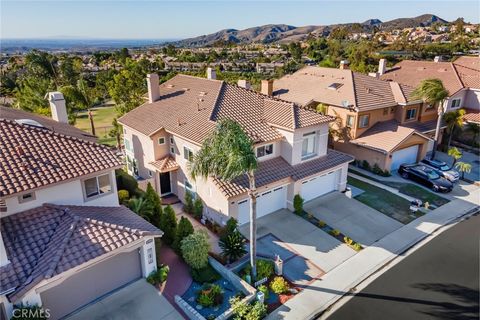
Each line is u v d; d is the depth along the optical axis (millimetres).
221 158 15211
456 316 16156
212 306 16141
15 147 16984
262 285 17719
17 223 15562
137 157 29906
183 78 34656
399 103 36062
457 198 28344
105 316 15391
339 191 28734
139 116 30266
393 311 16469
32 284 13125
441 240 22375
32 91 41781
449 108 42562
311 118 25734
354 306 16766
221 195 22000
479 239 22469
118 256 16516
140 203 21312
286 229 23188
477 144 39938
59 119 26562
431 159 35312
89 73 85938
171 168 26406
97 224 16031
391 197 28219
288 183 24844
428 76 45625
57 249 14461
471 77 44969
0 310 13500
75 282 15336
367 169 33750
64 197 17250
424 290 17875
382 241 22234
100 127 49812
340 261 20172
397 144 31844
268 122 25906
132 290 16938
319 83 40531
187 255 18031
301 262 19969
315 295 17438
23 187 15156
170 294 16922
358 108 33188
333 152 28797
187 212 25312
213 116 25578
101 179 18578
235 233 19594
